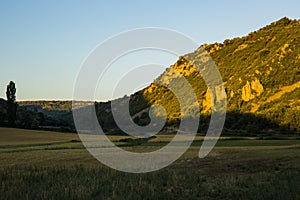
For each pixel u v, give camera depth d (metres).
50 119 116.44
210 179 22.91
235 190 18.70
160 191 18.00
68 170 24.88
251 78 135.25
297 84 125.50
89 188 17.88
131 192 17.28
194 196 17.41
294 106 105.62
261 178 22.67
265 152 37.88
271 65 142.00
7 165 28.62
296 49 146.25
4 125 103.12
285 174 24.00
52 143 69.06
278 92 123.62
